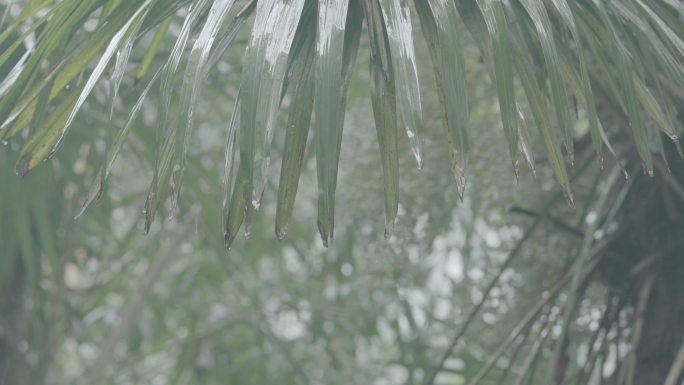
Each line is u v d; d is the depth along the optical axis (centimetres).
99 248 552
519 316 373
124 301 601
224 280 606
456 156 217
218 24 222
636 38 251
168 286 596
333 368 604
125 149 507
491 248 389
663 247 316
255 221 548
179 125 219
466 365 471
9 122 247
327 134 213
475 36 229
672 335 311
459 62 219
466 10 231
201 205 450
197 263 595
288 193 224
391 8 220
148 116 470
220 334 604
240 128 214
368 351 625
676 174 315
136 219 550
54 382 626
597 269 322
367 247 396
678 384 307
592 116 227
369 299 546
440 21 220
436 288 481
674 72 237
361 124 383
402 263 377
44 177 389
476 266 391
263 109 214
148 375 615
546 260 365
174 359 611
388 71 227
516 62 235
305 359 606
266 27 217
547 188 363
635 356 306
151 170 451
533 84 234
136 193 546
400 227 371
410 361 543
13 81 245
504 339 376
